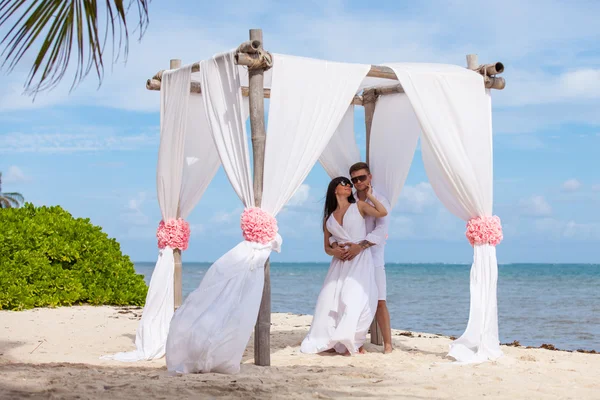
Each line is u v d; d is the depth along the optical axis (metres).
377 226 7.18
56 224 11.77
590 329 12.74
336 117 6.25
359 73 6.38
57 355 6.66
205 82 6.34
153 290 6.89
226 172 6.14
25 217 11.84
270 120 5.97
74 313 10.23
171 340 5.73
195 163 7.41
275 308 18.27
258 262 5.93
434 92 6.68
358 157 7.75
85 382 4.78
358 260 7.05
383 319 7.23
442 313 16.69
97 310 10.83
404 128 7.48
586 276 60.66
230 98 6.13
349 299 6.89
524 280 49.38
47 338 7.77
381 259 7.30
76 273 11.61
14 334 7.96
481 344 6.64
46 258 11.22
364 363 6.41
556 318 15.37
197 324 5.70
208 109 6.30
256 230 5.91
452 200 7.18
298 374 5.59
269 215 5.98
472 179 6.79
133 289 12.20
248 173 6.00
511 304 20.86
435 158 6.71
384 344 7.20
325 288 7.13
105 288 11.88
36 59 3.53
